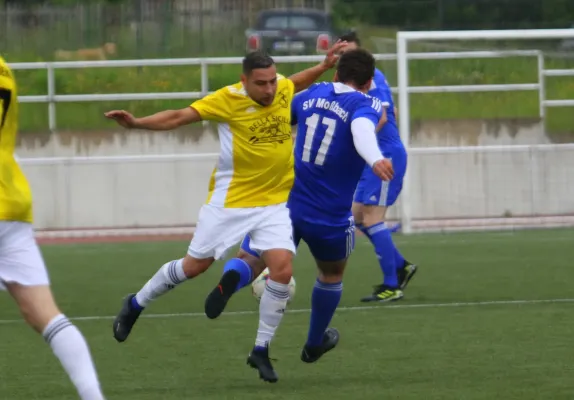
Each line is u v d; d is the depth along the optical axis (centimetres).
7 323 2458
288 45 6750
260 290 2397
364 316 2517
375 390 1736
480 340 2180
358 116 1797
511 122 4997
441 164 4609
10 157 1359
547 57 5866
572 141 5044
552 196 4638
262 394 1722
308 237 1894
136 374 1891
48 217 4572
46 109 6128
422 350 2083
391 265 2752
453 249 3828
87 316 2584
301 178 1889
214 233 1833
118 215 4600
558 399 1645
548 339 2178
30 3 7825
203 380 1838
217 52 6781
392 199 2770
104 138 4997
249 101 1798
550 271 3256
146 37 6850
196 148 4978
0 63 1345
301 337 2259
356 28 6800
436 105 5734
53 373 1892
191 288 3044
